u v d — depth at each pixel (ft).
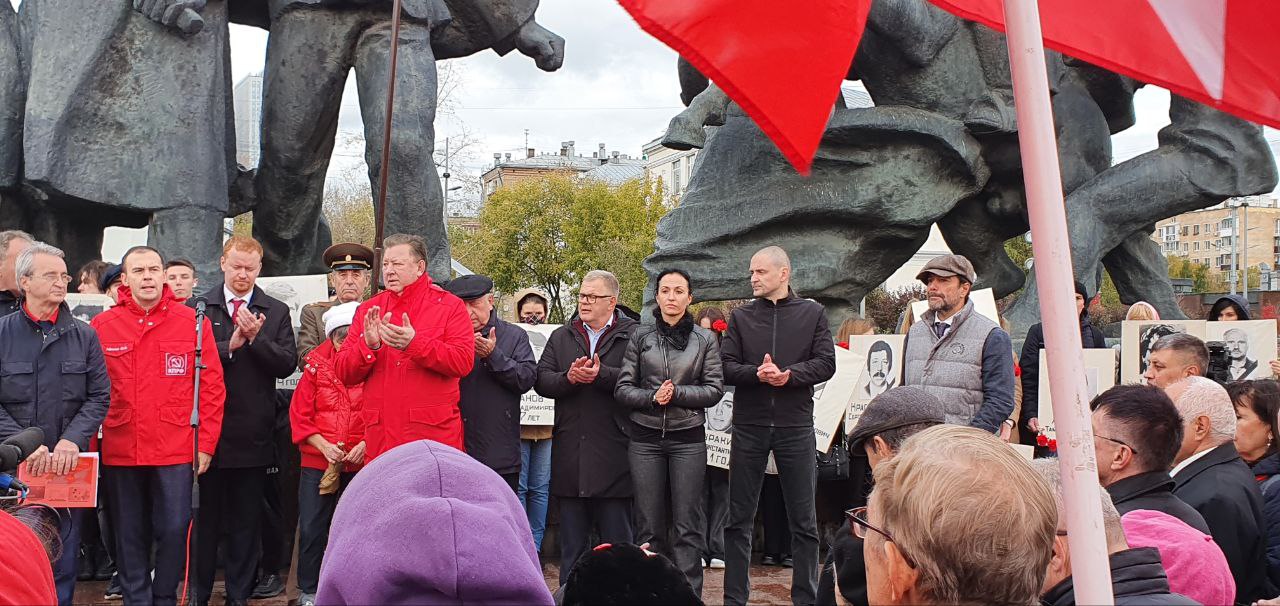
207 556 19.93
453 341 18.02
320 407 20.15
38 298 16.99
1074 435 5.98
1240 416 15.72
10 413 16.78
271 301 20.44
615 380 20.25
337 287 22.63
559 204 164.66
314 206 30.32
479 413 19.97
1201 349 16.30
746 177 36.50
